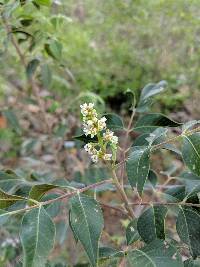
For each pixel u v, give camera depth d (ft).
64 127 0.99
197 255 0.41
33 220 0.37
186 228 0.42
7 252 0.83
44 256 0.35
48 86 0.84
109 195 1.07
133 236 0.44
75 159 1.09
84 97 0.99
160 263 0.36
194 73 1.40
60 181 0.50
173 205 0.45
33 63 0.81
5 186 0.54
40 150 1.24
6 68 1.40
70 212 0.38
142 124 0.49
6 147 1.36
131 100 0.55
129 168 0.39
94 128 0.40
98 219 0.37
